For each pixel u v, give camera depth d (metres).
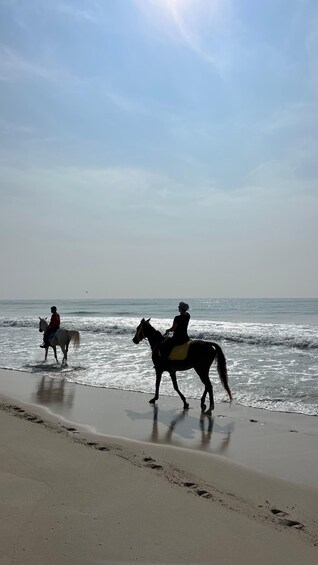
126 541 4.00
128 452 6.80
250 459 6.71
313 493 5.36
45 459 6.12
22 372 14.77
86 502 4.78
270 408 9.91
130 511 4.62
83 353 18.80
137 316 57.66
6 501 4.70
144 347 20.44
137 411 9.84
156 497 5.01
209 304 105.94
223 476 5.88
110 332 27.00
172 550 3.88
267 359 15.86
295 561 3.79
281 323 39.19
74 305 111.44
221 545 4.00
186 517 4.54
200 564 3.70
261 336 20.52
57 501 4.76
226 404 10.43
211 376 13.75
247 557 3.83
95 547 3.87
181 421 9.02
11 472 5.57
